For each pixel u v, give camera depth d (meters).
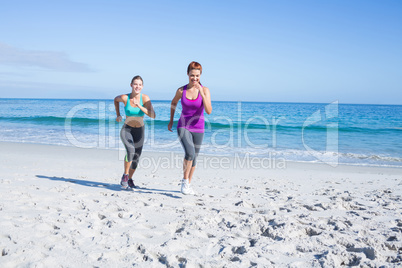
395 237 3.07
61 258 2.47
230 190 5.54
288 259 2.56
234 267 2.38
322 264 2.44
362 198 4.92
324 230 3.29
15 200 4.20
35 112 32.47
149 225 3.38
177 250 2.71
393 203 4.58
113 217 3.65
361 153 11.95
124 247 2.72
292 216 3.81
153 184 5.87
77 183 5.66
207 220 3.54
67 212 3.75
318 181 6.75
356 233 3.17
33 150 10.71
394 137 16.53
